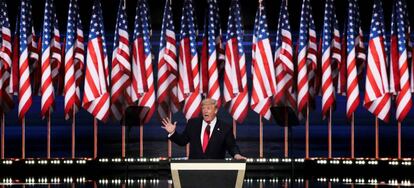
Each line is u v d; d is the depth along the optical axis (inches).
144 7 1769.2
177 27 1962.4
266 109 1738.4
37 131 1966.0
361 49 1785.2
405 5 1775.3
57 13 1924.2
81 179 1747.0
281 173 1886.1
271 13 1958.7
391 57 1764.3
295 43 1943.9
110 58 1950.1
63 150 1963.6
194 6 1943.9
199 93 1754.4
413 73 1774.1
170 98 1774.1
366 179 1770.4
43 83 1708.9
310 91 1791.3
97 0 1742.1
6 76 1764.3
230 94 1737.2
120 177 1801.2
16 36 1785.2
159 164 1889.8
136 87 1747.0
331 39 1813.5
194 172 829.2
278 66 1765.5
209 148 1024.9
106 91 1733.5
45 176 1823.3
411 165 1865.2
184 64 1754.4
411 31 1920.5
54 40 1756.9
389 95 1738.4
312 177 1814.7
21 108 1699.1
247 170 1891.0
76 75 1765.5
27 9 1755.7
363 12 1948.8
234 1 1766.7
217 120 1040.8
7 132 1957.4
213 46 1747.0
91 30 1728.6
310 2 1932.8
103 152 1966.0
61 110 1966.0
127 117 1572.3
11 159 1884.8
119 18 1740.9
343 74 1790.1
